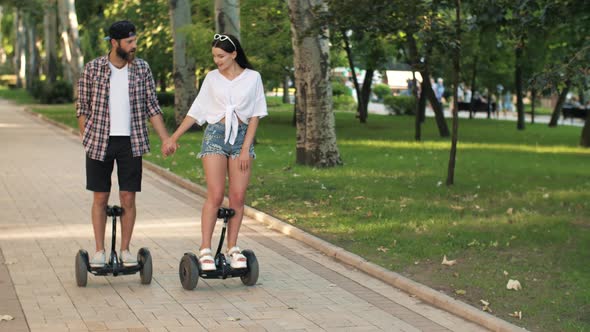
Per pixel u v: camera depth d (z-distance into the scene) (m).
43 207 12.15
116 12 36.34
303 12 17.11
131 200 7.60
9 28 97.75
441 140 25.92
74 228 10.51
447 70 28.56
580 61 9.69
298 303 7.25
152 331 6.33
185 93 27.23
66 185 14.56
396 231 10.45
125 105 7.40
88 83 7.35
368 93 34.97
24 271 8.18
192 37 24.05
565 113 40.38
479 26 13.87
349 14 13.52
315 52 17.23
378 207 12.22
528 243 9.70
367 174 16.30
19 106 48.69
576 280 7.95
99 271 7.53
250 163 7.61
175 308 6.98
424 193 13.72
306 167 17.33
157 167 17.05
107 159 7.44
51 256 8.88
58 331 6.27
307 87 17.42
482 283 7.84
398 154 20.67
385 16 13.48
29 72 73.62
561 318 6.78
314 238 9.88
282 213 11.71
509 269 8.44
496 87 39.81
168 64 36.78
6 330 6.26
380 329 6.55
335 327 6.57
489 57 31.77
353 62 34.47
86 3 50.19
